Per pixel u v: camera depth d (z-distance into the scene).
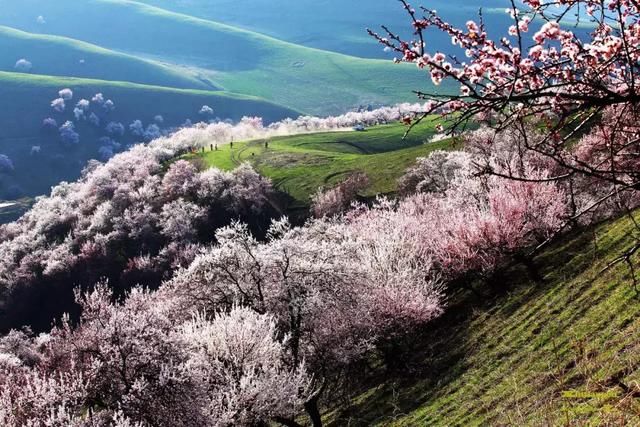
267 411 22.47
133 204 115.50
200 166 144.50
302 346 29.44
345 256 32.94
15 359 49.34
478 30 5.41
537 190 31.45
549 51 5.30
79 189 146.25
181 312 30.42
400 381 28.34
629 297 19.33
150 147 175.12
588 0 5.14
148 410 21.38
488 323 28.48
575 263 27.39
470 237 32.16
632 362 10.95
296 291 29.31
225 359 24.12
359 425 25.59
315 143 173.25
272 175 129.50
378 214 51.31
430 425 21.28
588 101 4.33
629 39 5.11
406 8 5.39
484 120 4.75
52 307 102.75
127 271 97.31
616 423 6.67
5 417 21.69
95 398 24.14
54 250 109.56
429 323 33.09
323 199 103.12
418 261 36.38
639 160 4.99
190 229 101.94
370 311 30.27
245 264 29.61
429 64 5.31
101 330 25.11
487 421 17.56
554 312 24.05
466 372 24.67
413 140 174.25
